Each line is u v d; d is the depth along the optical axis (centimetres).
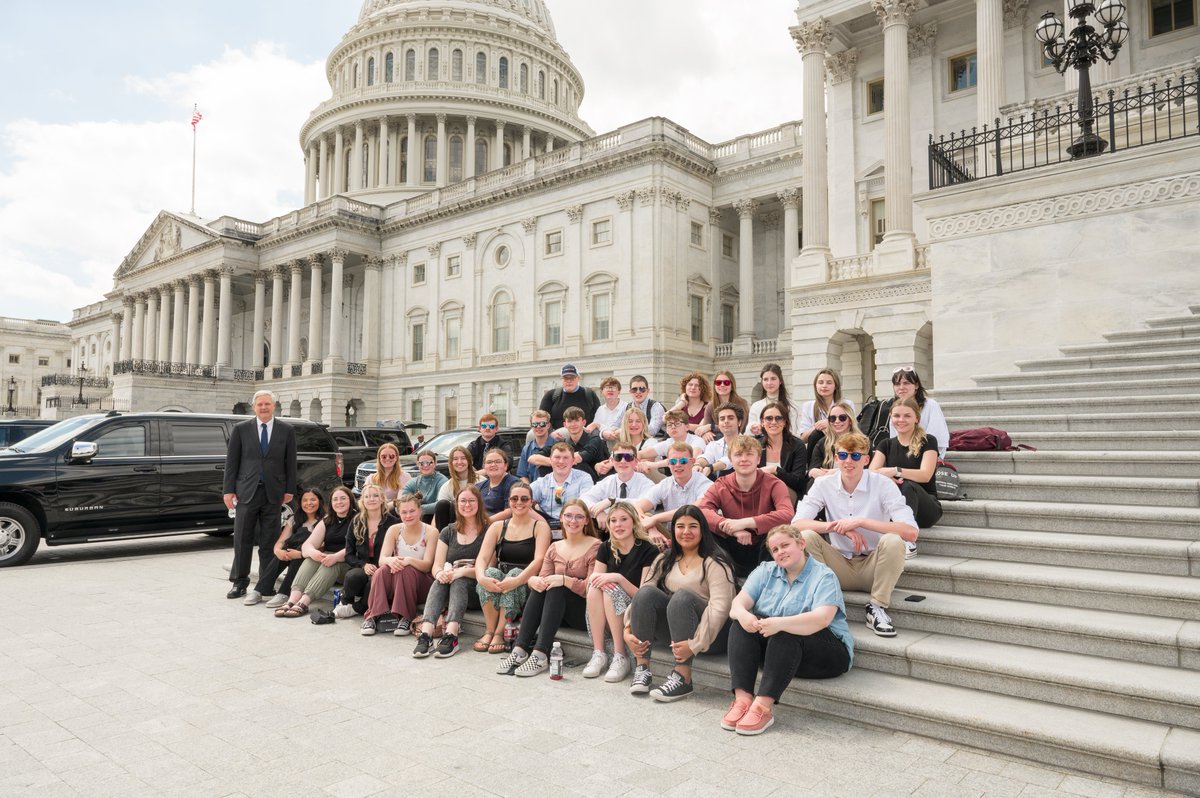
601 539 718
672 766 453
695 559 609
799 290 2664
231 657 698
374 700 580
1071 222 1211
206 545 1497
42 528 1211
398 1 7838
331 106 7225
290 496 981
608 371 4162
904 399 731
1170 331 1050
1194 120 1434
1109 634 511
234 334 7256
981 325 1277
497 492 871
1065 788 416
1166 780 408
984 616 562
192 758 468
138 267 7069
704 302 4319
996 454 816
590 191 4341
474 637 782
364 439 2122
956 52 2595
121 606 910
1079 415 884
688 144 4284
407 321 5394
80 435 1255
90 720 534
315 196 7719
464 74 7275
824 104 2658
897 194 2459
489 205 4897
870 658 563
